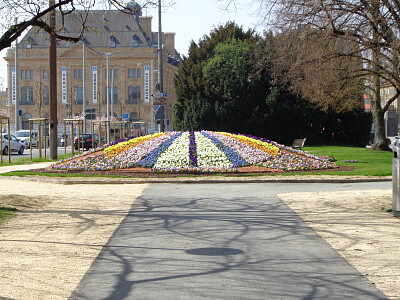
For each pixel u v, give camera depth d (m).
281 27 15.50
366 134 52.78
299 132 51.97
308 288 6.72
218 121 53.38
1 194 15.42
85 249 8.95
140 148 26.98
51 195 16.16
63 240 9.67
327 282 6.98
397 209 11.88
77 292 6.59
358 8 13.70
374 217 11.88
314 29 15.05
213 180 20.69
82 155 27.36
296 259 8.22
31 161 32.09
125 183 20.58
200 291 6.61
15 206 13.53
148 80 86.25
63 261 8.14
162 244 9.34
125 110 87.19
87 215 12.47
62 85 85.94
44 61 85.38
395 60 14.67
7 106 85.81
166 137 29.72
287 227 10.84
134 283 6.97
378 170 23.70
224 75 53.06
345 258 8.26
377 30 13.81
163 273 7.45
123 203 14.50
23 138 54.69
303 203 14.12
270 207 13.56
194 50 57.81
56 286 6.84
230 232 10.38
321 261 8.09
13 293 6.52
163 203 14.50
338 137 54.25
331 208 13.19
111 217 12.19
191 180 20.62
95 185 19.86
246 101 52.38
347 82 27.70
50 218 12.04
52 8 13.65
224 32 58.22
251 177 21.52
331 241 9.48
